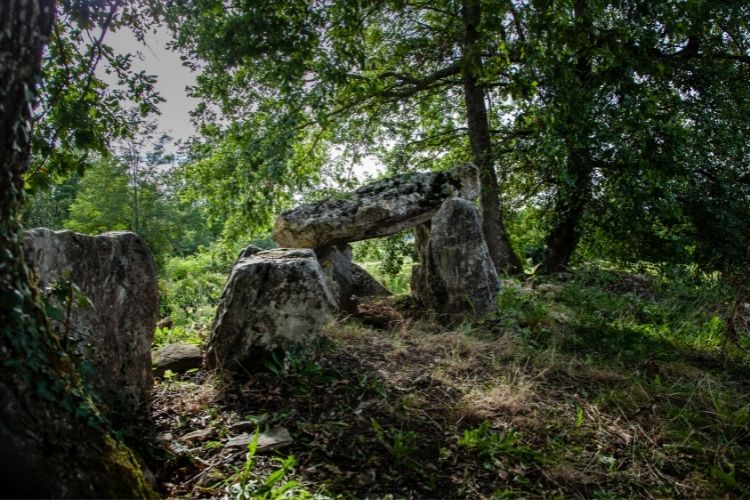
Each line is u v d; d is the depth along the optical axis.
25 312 1.93
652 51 8.87
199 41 6.53
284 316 4.02
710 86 8.84
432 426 3.38
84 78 4.63
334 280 6.79
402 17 10.59
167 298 8.44
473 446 3.15
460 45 10.02
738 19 8.89
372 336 5.17
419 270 7.07
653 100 7.27
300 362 3.95
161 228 20.19
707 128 8.76
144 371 3.43
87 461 1.85
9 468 1.62
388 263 11.36
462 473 2.93
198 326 5.74
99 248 3.08
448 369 4.34
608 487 2.95
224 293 4.20
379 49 10.99
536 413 3.62
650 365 4.63
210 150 9.17
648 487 2.96
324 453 2.95
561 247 11.04
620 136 8.12
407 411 3.49
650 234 9.81
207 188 9.42
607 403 3.88
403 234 11.00
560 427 3.49
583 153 8.98
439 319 6.02
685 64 8.98
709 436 3.50
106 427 2.12
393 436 3.16
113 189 19.64
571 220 10.64
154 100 4.95
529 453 3.13
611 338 5.40
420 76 11.02
